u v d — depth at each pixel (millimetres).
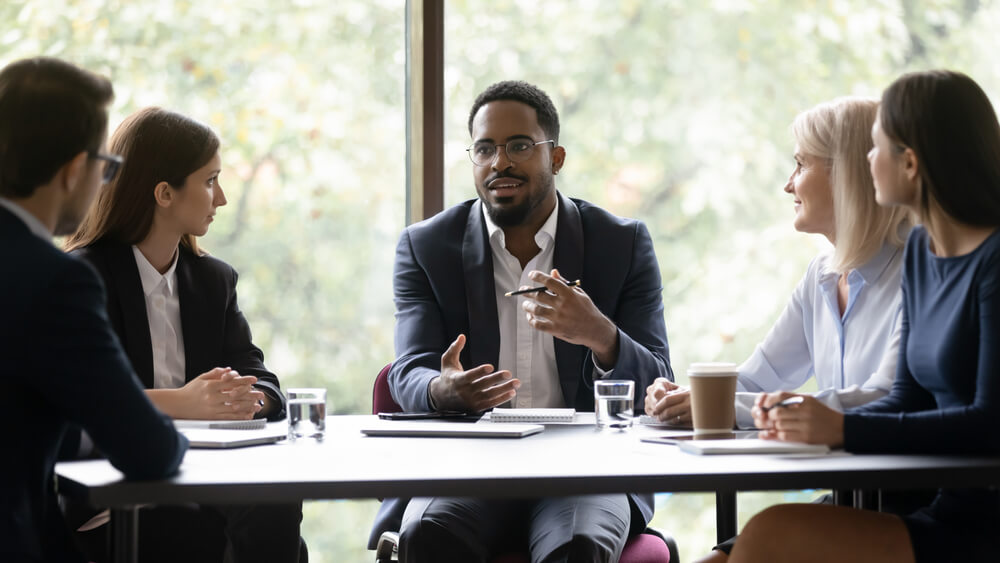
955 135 2396
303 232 4711
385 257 4781
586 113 4969
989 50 5160
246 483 1932
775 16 5105
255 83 4676
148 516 2975
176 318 3326
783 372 3539
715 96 5070
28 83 2088
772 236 5098
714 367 2588
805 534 2258
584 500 3010
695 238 5055
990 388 2225
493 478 1968
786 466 2074
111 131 4473
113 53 4555
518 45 4863
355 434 2723
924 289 2553
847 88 5125
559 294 3150
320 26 4727
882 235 3076
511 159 3582
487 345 3529
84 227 3260
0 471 1921
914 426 2236
